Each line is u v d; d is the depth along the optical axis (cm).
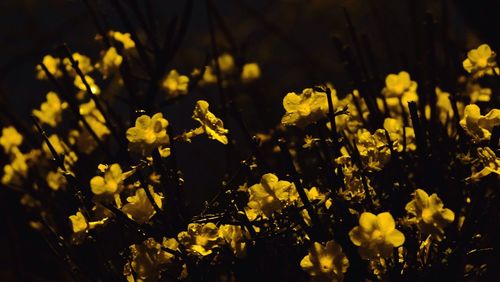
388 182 82
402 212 80
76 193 80
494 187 84
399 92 91
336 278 73
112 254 83
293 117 77
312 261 73
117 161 87
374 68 98
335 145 77
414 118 82
